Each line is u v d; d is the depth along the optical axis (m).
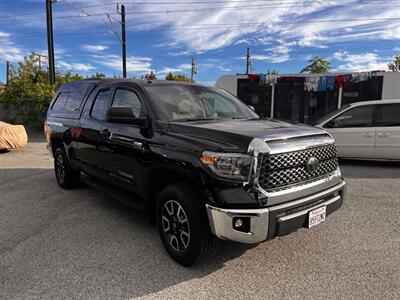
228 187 2.88
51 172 7.84
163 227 3.53
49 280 3.07
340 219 4.59
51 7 16.72
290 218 2.98
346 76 12.86
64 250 3.68
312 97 13.20
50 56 17.06
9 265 3.34
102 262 3.41
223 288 2.95
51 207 5.18
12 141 10.83
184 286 2.98
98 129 4.68
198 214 3.07
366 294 2.84
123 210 5.04
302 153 3.13
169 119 3.75
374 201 5.44
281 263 3.39
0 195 5.85
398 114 8.24
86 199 5.59
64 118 5.84
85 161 5.20
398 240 3.91
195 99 4.29
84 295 2.84
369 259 3.46
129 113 3.77
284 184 3.02
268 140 2.95
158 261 3.44
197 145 3.10
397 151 8.24
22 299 2.78
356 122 8.54
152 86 4.17
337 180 3.58
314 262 3.41
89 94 5.27
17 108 16.69
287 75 13.32
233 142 2.96
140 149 3.75
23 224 4.46
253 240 2.86
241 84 13.70
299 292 2.88
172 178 3.52
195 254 3.14
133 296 2.83
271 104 13.52
